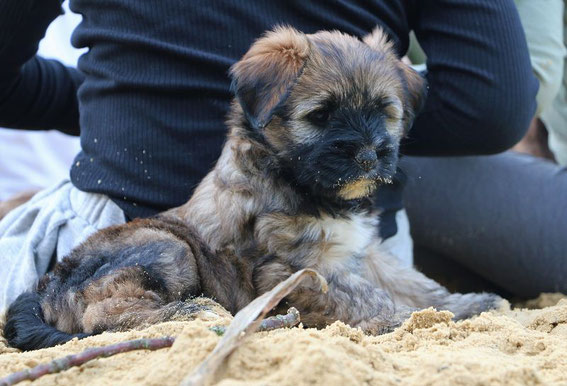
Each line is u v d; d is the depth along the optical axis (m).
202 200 5.04
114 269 4.62
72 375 3.12
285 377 2.77
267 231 4.78
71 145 12.19
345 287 4.77
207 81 5.25
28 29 5.80
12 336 4.40
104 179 5.39
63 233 5.54
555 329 4.62
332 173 4.61
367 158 4.56
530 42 6.65
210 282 4.85
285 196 4.82
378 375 2.95
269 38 4.93
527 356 3.61
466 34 5.42
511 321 4.07
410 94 5.20
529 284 7.64
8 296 5.29
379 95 4.82
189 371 2.94
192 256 4.84
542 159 8.20
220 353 2.88
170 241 4.81
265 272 4.77
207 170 5.36
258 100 4.70
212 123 5.31
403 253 6.91
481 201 7.89
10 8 5.56
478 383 2.95
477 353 3.47
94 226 5.43
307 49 4.80
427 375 3.00
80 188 5.56
